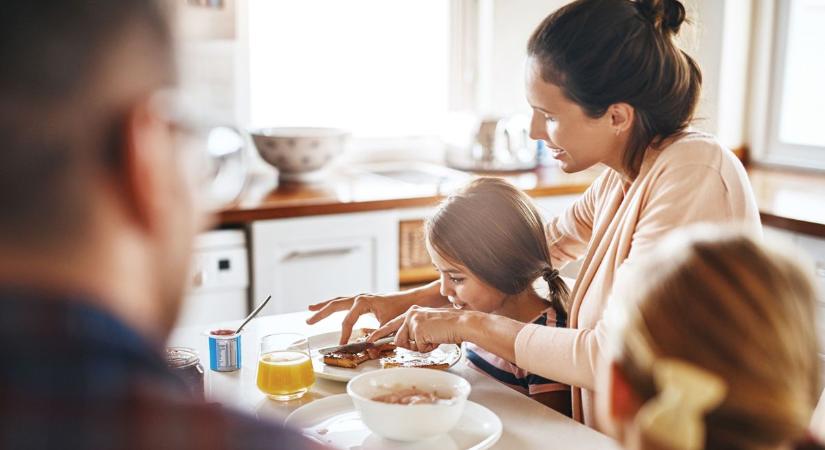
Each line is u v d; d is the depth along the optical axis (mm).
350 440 1181
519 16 3381
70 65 325
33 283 318
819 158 3076
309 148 2918
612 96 1348
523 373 1505
